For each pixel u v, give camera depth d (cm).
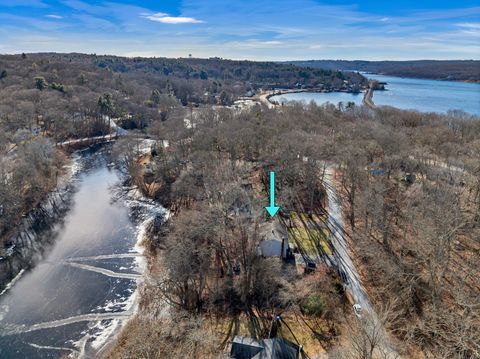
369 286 4134
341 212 6091
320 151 6756
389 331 3356
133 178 8094
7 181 6278
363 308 3734
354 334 3177
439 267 3975
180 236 4291
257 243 4491
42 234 5859
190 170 6962
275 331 3525
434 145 7306
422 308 3638
